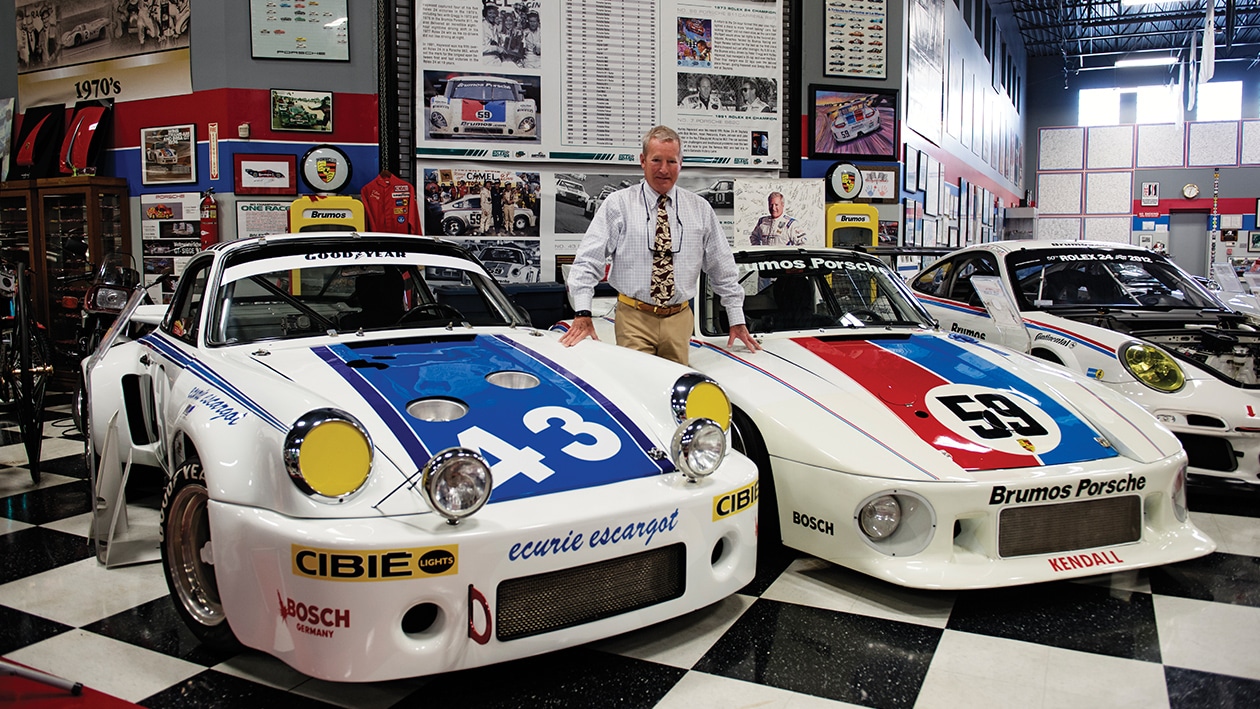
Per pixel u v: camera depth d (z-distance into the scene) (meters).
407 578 1.62
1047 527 2.25
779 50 6.66
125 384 2.99
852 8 6.94
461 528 1.67
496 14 6.02
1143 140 20.83
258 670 1.97
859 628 2.16
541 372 2.37
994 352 3.05
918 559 2.20
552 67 6.16
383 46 5.88
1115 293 4.27
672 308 3.05
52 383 6.45
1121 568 2.25
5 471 3.98
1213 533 2.89
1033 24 18.19
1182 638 2.08
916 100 8.89
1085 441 2.40
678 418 2.16
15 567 2.70
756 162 6.71
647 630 2.18
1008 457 2.27
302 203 5.42
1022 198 21.23
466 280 2.98
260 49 5.74
